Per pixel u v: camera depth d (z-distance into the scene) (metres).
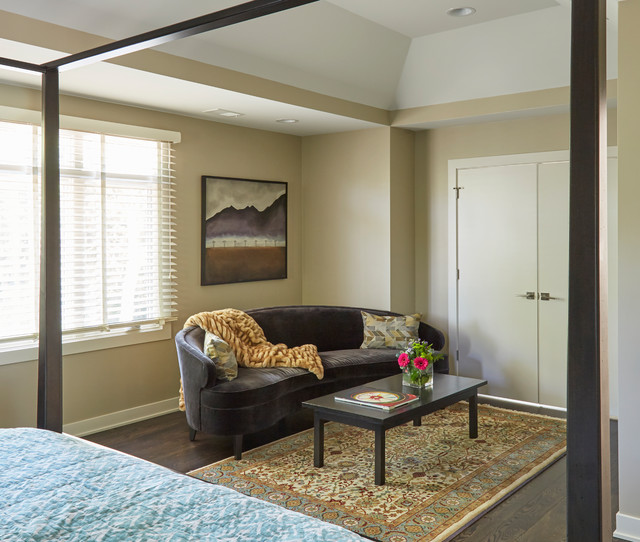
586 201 1.49
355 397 3.87
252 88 4.34
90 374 4.48
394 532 2.97
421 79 5.20
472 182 5.52
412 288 5.88
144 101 4.50
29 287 4.11
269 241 5.80
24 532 1.58
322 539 1.57
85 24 3.35
